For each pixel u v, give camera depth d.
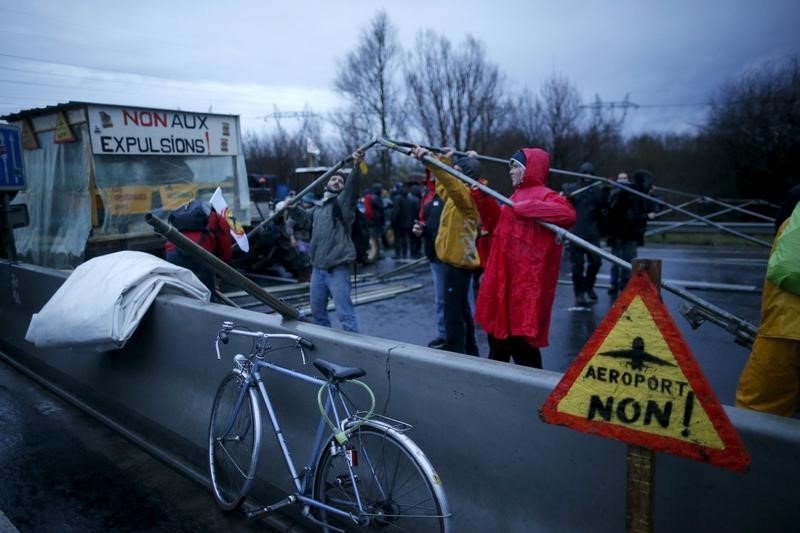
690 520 1.96
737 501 1.86
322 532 3.08
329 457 2.79
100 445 4.41
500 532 2.44
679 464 1.98
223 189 9.89
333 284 5.77
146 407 4.44
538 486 2.35
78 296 4.30
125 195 8.75
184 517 3.45
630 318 1.78
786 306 2.66
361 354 2.95
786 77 21.41
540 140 26.41
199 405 4.00
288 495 3.32
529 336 3.69
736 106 21.94
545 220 3.60
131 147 8.75
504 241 3.80
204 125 9.55
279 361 3.41
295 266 11.01
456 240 5.10
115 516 3.46
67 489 3.78
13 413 5.04
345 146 34.78
